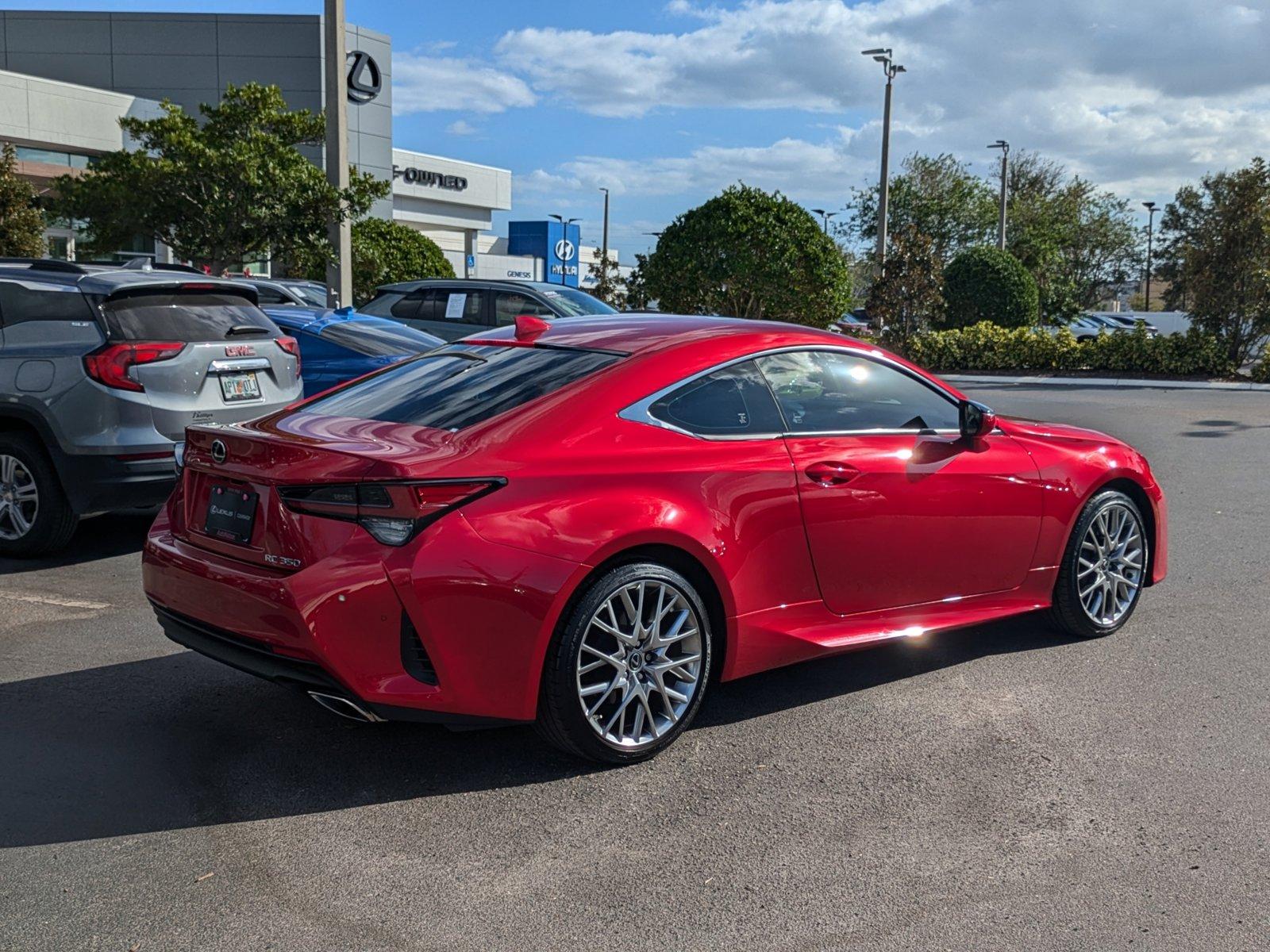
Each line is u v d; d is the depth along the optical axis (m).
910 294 24.67
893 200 41.28
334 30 15.81
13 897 3.01
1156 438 12.67
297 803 3.62
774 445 4.25
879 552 4.50
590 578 3.76
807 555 4.30
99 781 3.76
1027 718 4.38
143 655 5.06
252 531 3.75
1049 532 5.10
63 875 3.13
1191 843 3.37
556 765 3.94
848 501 4.37
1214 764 3.95
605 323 4.69
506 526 3.58
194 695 4.58
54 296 6.75
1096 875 3.18
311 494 3.56
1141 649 5.25
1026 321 27.84
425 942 2.83
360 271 23.95
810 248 20.42
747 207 20.36
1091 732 4.24
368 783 3.78
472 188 63.81
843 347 4.63
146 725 4.25
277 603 3.52
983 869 3.22
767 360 4.38
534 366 4.21
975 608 4.93
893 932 2.88
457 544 3.50
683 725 4.05
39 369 6.66
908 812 3.58
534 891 3.08
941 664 5.04
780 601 4.25
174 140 18.73
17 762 3.89
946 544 4.72
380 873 3.17
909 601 4.68
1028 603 5.13
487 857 3.28
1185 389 19.50
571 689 3.72
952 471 4.69
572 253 77.31
